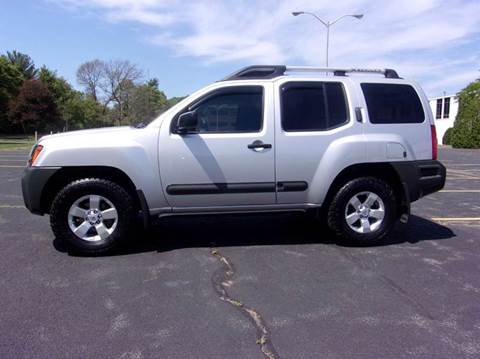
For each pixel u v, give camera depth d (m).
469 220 7.38
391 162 5.71
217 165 5.39
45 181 5.25
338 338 3.44
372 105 5.74
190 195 5.41
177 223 7.02
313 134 5.54
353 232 5.77
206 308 3.95
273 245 5.87
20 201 8.90
